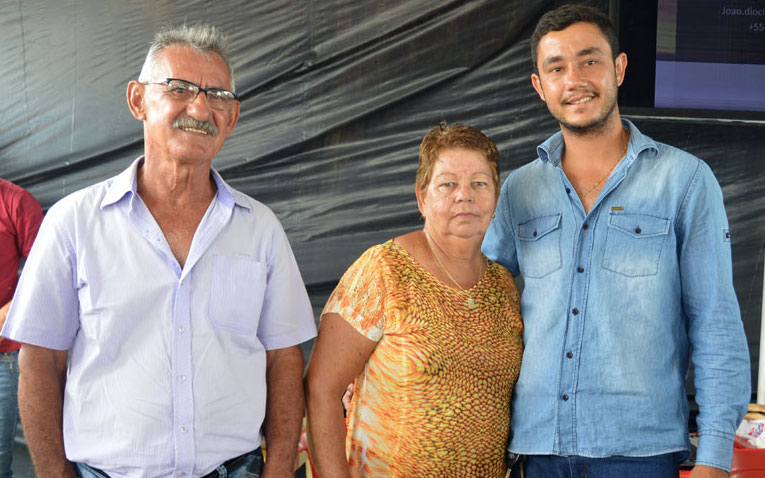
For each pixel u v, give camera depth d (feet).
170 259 4.74
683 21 10.38
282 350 5.31
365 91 10.61
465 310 5.22
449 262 5.34
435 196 5.20
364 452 5.20
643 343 5.07
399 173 10.69
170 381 4.61
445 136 5.29
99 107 10.51
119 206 4.79
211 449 4.72
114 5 10.42
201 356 4.71
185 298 4.72
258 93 10.56
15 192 8.33
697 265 5.08
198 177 4.98
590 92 5.21
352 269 5.41
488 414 5.14
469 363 5.07
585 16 5.29
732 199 10.73
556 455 5.21
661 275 5.10
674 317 5.17
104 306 4.62
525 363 5.36
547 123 10.65
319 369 5.22
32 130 10.48
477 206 5.14
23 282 4.72
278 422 5.15
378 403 5.16
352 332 5.16
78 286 4.70
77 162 10.50
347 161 10.67
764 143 10.74
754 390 10.64
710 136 10.73
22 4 10.38
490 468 5.24
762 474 6.31
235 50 10.50
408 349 4.97
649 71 10.38
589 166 5.47
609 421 5.08
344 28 10.54
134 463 4.54
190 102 4.79
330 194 10.69
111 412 4.57
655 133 10.71
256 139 10.60
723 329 4.99
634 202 5.23
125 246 4.71
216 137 4.93
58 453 4.64
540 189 5.61
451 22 10.55
